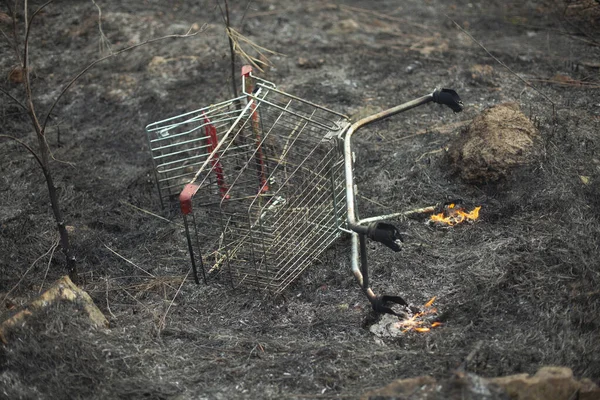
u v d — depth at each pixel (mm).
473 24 8828
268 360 4270
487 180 5531
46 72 8016
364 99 7191
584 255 4711
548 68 7387
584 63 7352
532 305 4480
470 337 4320
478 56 7859
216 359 4309
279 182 5449
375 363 4176
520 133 5602
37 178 6285
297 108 7082
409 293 4793
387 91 7301
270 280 4961
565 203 5160
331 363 4195
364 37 8641
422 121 6719
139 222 5840
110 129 7090
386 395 3629
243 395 4016
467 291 4676
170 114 7223
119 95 7578
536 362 4043
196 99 7410
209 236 5551
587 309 4371
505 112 5789
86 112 7383
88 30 8711
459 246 5125
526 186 5379
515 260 4809
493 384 3594
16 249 5441
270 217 5016
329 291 4934
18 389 3945
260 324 4691
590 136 5926
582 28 8125
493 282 4668
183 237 5598
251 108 5445
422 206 5598
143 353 4320
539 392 3625
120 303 4938
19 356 4164
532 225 5117
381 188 5828
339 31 8789
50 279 5203
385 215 5441
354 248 4766
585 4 8023
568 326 4254
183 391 4059
